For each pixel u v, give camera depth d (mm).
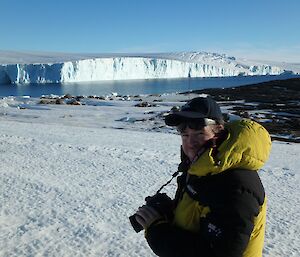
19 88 119500
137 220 1781
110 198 6484
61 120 27453
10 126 17344
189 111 1635
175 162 9891
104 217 5496
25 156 9648
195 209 1648
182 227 1683
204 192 1598
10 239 4570
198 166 1587
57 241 4582
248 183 1563
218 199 1551
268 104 38656
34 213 5504
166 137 16297
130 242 4648
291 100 42656
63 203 6047
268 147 1654
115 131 17734
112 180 7773
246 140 1581
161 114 29781
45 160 9305
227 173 1579
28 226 5000
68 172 8234
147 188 7293
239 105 37969
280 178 9047
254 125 1672
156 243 1669
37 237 4668
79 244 4535
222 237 1508
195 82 156375
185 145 1697
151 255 4332
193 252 1561
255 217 1560
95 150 10852
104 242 4625
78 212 5652
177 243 1603
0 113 30766
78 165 8984
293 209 6535
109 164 9273
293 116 30047
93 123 26109
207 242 1550
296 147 16141
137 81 168875
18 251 4277
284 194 7609
